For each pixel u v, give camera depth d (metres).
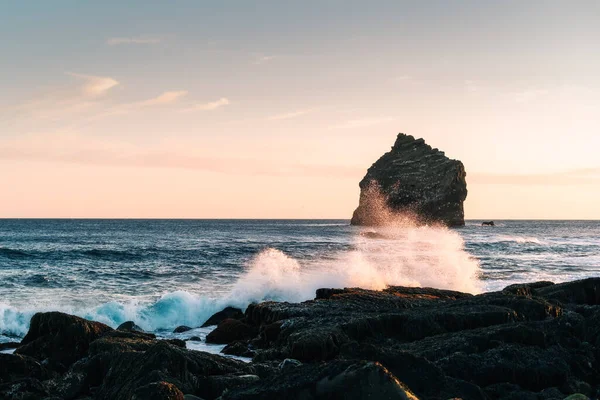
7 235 84.38
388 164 164.12
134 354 10.45
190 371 10.05
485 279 34.12
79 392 10.36
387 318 14.41
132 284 29.94
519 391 9.79
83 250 49.09
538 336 12.48
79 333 13.66
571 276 36.66
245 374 10.05
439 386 9.00
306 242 69.94
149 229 121.88
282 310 17.09
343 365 7.34
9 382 9.80
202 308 22.55
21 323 20.55
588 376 11.41
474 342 12.09
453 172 147.88
